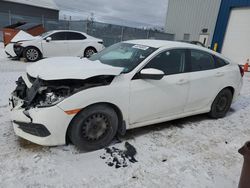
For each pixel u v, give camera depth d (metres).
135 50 3.53
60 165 2.59
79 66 2.90
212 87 4.05
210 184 2.50
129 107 3.05
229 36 14.74
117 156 2.85
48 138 2.61
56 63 3.04
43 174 2.42
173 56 3.54
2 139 2.99
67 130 2.74
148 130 3.66
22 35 9.96
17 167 2.49
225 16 14.78
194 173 2.66
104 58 3.62
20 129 2.76
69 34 10.20
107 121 2.95
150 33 19.81
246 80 9.07
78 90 2.66
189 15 18.50
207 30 16.92
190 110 3.91
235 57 14.49
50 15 29.97
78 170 2.53
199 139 3.51
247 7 13.48
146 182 2.44
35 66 3.07
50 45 9.64
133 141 3.26
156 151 3.05
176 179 2.53
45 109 2.54
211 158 3.01
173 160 2.88
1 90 5.02
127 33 18.95
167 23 20.92
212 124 4.16
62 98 2.58
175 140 3.41
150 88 3.18
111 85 2.87
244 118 4.61
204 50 4.02
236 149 3.31
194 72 3.77
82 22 17.80
